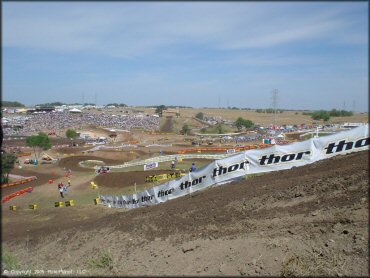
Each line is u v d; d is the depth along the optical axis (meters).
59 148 69.50
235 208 10.98
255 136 73.94
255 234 8.84
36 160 53.69
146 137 90.75
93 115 134.25
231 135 87.44
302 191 10.38
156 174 33.69
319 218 8.55
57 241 13.88
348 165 11.31
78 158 53.19
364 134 13.31
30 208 26.38
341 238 7.48
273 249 7.89
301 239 7.94
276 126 96.06
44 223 20.55
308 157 14.05
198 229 10.29
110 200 23.09
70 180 37.75
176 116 148.50
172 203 14.49
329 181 10.29
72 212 23.02
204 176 16.02
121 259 9.89
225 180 15.38
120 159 55.59
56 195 31.47
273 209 9.98
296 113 168.25
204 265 8.12
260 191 11.70
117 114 145.38
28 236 15.96
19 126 103.56
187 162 41.81
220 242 8.95
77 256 11.38
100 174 36.41
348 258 6.87
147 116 140.38
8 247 14.66
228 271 7.60
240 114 162.25
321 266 6.93
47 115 125.50
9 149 67.12
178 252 9.16
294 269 7.02
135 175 33.97
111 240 11.66
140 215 13.84
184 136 91.62
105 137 92.38
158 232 10.98
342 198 9.05
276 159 14.55
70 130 85.50
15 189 35.56
